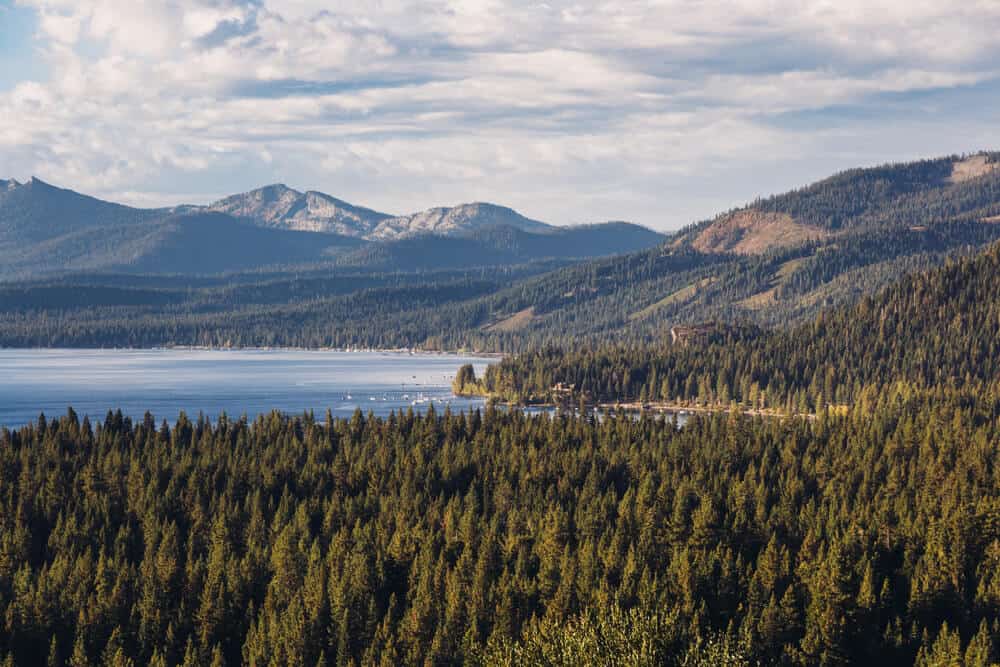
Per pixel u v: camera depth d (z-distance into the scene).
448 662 197.62
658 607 186.38
